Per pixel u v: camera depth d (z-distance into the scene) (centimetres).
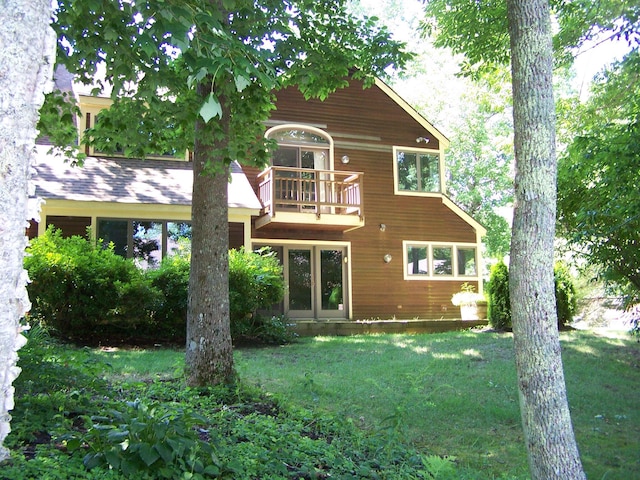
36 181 1247
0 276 238
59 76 1563
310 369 863
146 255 1301
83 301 1046
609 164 731
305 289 1623
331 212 1623
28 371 426
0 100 237
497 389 760
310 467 406
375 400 679
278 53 748
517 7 382
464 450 534
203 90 649
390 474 426
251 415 511
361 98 1769
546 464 340
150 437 322
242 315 1199
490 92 1984
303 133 1683
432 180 1831
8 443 328
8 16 241
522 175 368
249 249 1400
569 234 870
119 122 688
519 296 359
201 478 312
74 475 294
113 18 477
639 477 485
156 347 1082
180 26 354
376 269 1705
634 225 764
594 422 644
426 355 1012
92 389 487
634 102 876
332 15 839
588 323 1716
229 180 708
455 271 1803
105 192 1272
